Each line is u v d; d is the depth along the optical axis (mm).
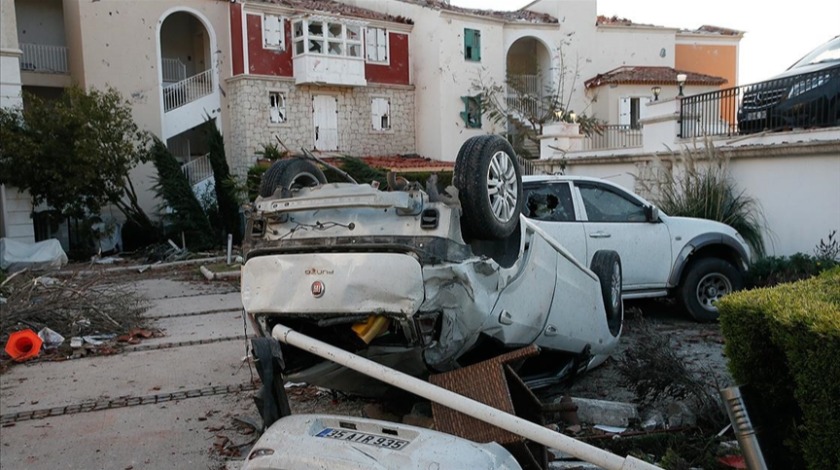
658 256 8711
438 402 3656
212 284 14914
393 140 30984
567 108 32312
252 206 4738
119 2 25453
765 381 4027
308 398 6090
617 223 8562
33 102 21000
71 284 10531
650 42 34344
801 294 4094
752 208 11117
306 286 4227
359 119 29984
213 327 9852
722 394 3723
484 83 31094
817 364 3426
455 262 4219
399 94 31000
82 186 21422
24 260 18672
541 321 5191
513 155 4820
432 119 30562
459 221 4312
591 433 4918
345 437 3291
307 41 27609
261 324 4492
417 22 30922
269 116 27828
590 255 8250
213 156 24703
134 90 25906
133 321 9977
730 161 11477
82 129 20969
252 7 27109
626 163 13766
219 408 6090
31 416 6031
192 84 27500
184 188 23391
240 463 4805
